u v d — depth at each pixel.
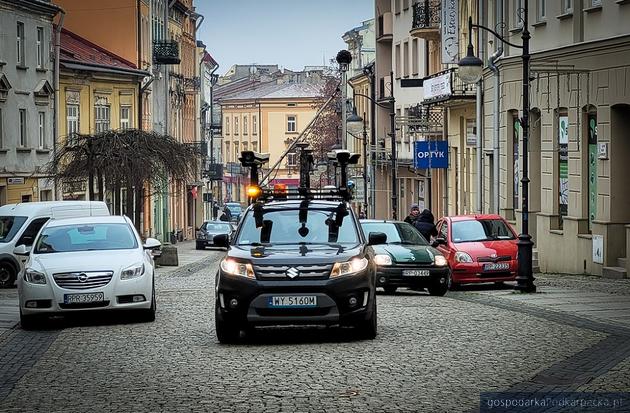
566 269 42.22
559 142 43.59
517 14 47.28
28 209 41.97
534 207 47.31
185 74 118.88
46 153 68.56
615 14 37.34
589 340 19.41
